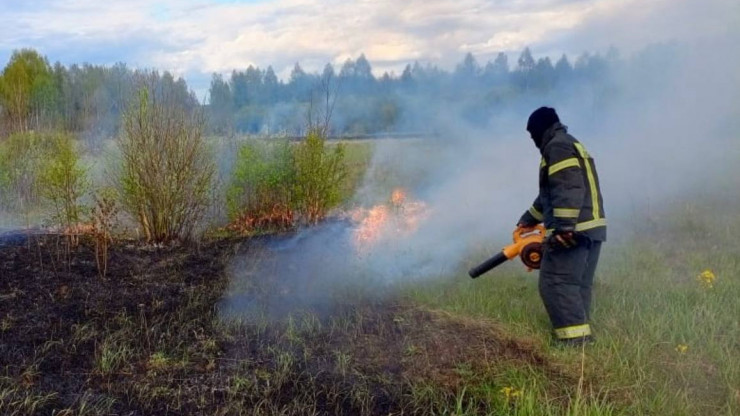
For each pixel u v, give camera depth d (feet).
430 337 13.92
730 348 13.41
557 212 13.25
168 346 13.55
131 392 11.71
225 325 14.64
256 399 11.66
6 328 13.94
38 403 11.06
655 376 12.26
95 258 19.25
